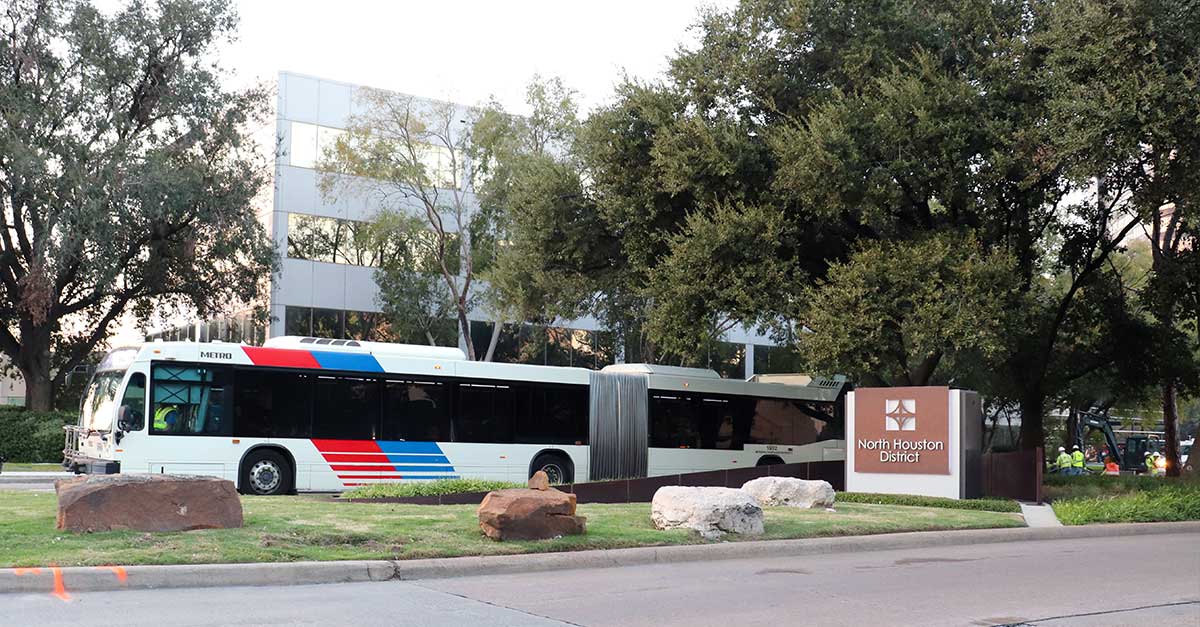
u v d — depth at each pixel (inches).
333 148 1772.9
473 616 353.1
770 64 1068.5
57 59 1454.2
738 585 434.0
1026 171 990.4
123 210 1391.5
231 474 895.1
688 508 558.9
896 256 976.3
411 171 1695.4
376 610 359.9
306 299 1834.4
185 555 417.1
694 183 1058.7
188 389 890.1
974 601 395.9
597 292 1659.7
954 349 1074.1
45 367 1577.3
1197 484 965.2
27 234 1640.0
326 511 570.6
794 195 1013.8
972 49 1043.3
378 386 975.6
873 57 1031.6
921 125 966.4
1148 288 1251.2
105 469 853.8
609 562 492.1
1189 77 868.6
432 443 994.1
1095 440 2145.7
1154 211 1039.6
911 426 880.3
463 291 1737.2
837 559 538.0
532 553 480.7
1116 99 878.4
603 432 1093.1
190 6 1499.8
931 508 783.1
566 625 339.9
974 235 1007.6
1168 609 378.0
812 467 1053.8
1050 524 719.7
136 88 1518.2
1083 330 1344.7
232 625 325.7
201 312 1632.6
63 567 387.5
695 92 1090.7
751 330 2294.5
